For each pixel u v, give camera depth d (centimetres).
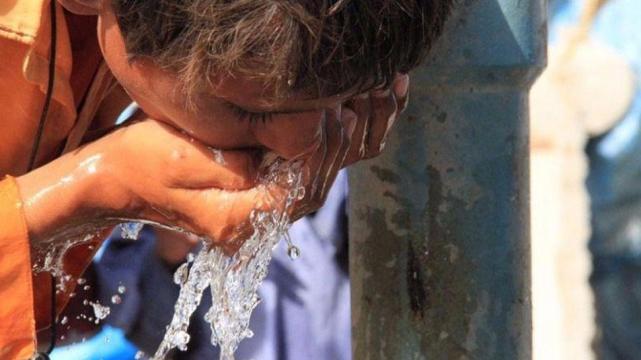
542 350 668
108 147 394
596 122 712
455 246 404
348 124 383
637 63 708
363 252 416
